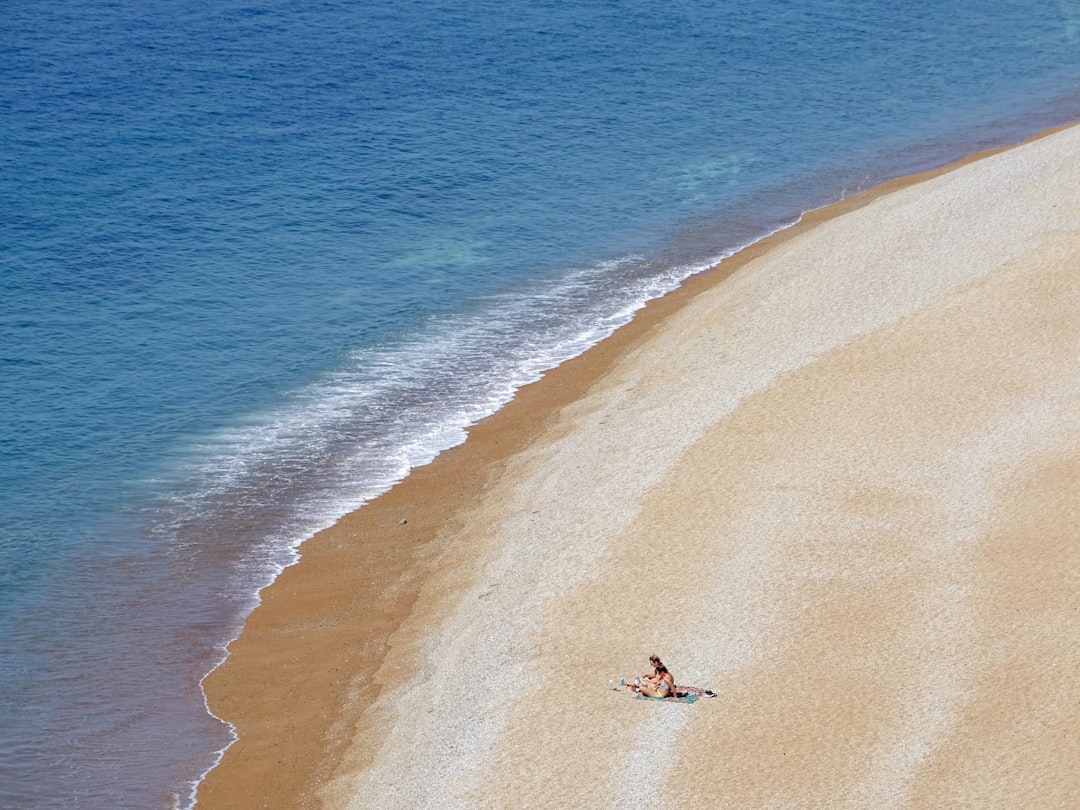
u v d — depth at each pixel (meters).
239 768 38.31
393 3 118.56
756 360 56.78
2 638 43.97
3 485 51.78
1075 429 47.84
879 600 40.62
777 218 77.06
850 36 113.56
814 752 35.03
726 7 121.31
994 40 112.56
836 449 48.66
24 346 61.22
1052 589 40.25
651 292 68.44
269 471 53.69
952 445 48.00
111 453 54.38
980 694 36.41
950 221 67.12
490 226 76.31
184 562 48.09
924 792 33.41
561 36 110.88
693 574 42.97
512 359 62.41
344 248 73.12
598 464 50.94
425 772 36.62
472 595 44.56
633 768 35.25
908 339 55.72
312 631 44.19
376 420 57.47
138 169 81.06
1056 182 68.88
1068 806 32.53
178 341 62.88
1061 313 55.62
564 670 39.50
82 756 39.00
